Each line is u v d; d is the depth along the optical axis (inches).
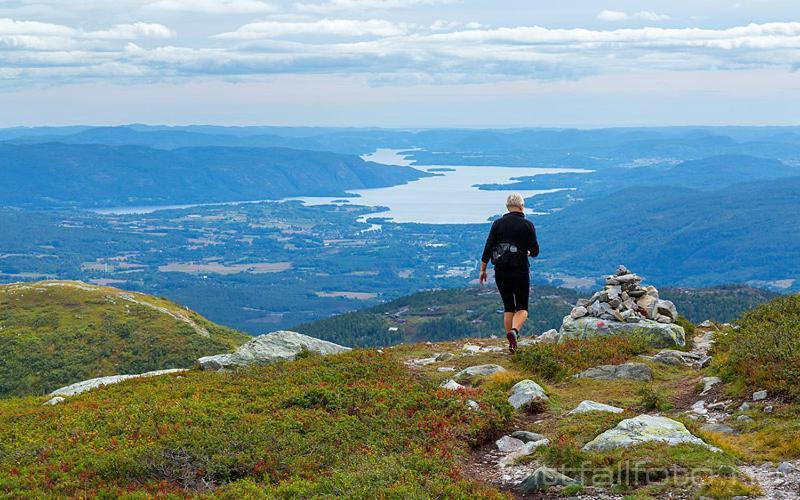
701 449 434.6
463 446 520.1
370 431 539.5
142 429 549.0
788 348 587.8
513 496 422.0
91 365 5295.3
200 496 425.7
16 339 5546.3
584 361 740.0
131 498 426.3
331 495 408.5
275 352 864.9
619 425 480.4
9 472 490.6
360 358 786.2
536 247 725.3
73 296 6446.9
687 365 741.9
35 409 706.2
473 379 705.6
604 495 399.5
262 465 473.7
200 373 807.7
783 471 402.3
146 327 5925.2
